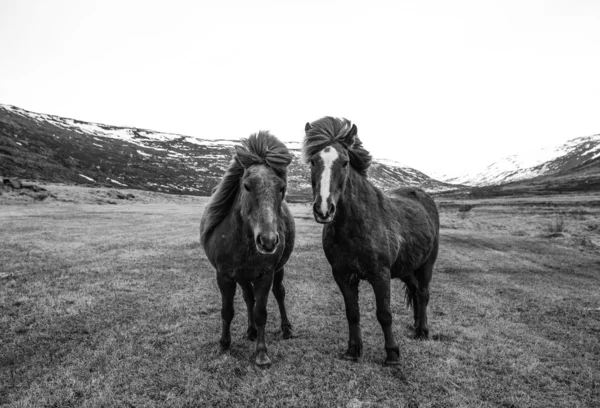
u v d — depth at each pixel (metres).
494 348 5.56
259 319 4.91
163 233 18.53
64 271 9.73
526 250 16.02
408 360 5.03
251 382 4.42
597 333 6.40
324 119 4.73
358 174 5.02
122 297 7.71
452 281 10.14
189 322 6.40
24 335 5.72
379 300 4.83
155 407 3.94
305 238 17.84
